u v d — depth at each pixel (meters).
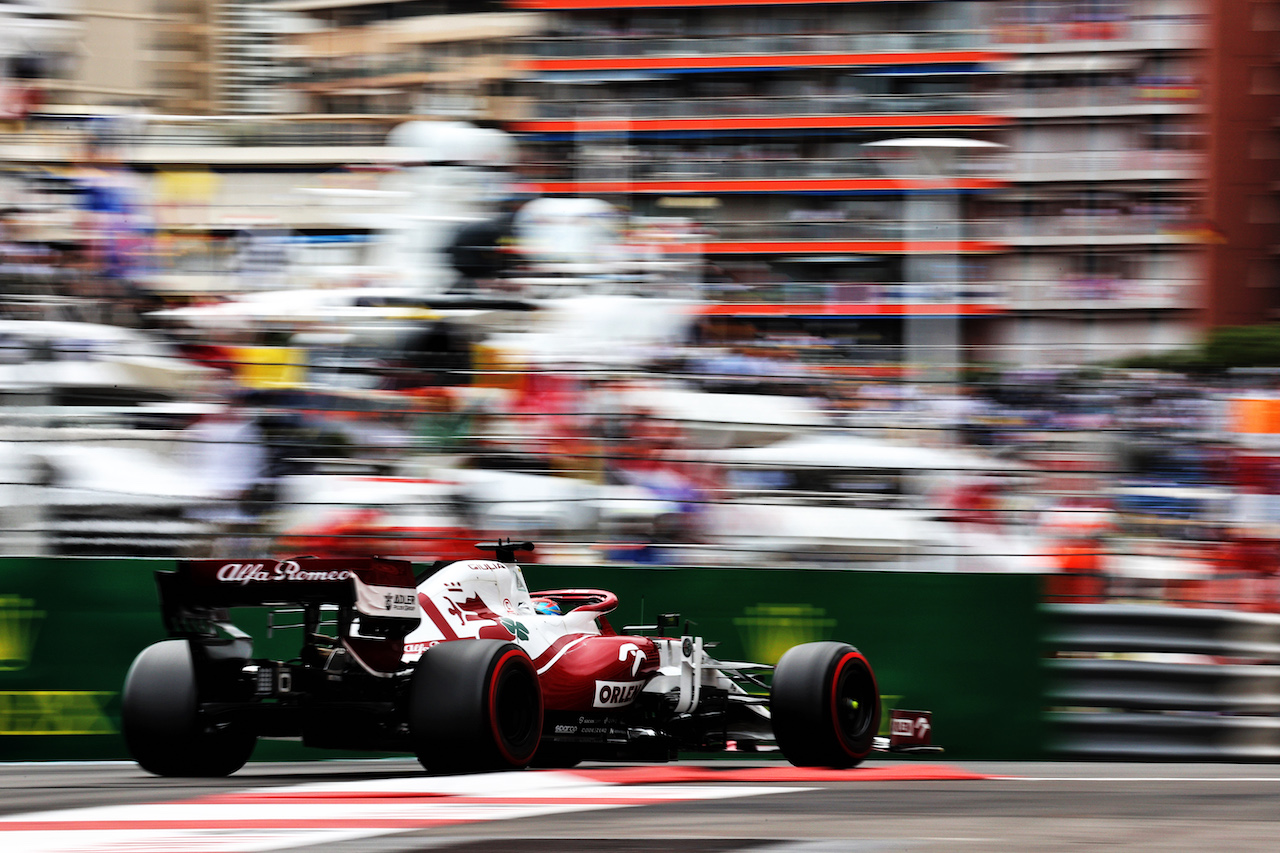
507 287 52.03
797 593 29.89
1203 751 28.80
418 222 53.94
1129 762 28.86
